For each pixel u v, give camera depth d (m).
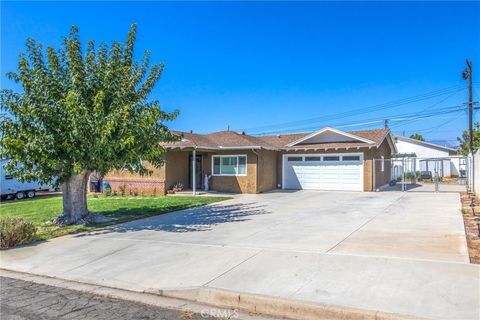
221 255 7.89
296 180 24.23
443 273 6.11
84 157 11.85
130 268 7.54
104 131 11.02
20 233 9.82
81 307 5.70
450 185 26.42
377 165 23.14
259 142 24.31
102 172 12.74
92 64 12.41
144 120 11.69
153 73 13.20
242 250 8.18
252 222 11.96
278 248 8.21
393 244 8.22
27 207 18.14
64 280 7.20
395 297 5.28
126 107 11.40
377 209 13.98
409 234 9.26
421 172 32.78
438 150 39.16
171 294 6.15
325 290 5.68
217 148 21.92
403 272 6.24
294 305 5.25
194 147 20.62
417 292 5.41
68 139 11.49
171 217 13.52
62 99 11.47
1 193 23.89
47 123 11.38
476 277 5.89
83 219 12.70
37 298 6.15
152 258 8.09
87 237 10.54
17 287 6.80
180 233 10.55
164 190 22.05
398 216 12.17
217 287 6.07
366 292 5.51
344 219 11.92
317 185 23.55
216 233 10.34
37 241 10.26
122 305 5.76
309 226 10.88
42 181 12.15
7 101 11.33
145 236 10.33
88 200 19.95
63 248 9.41
